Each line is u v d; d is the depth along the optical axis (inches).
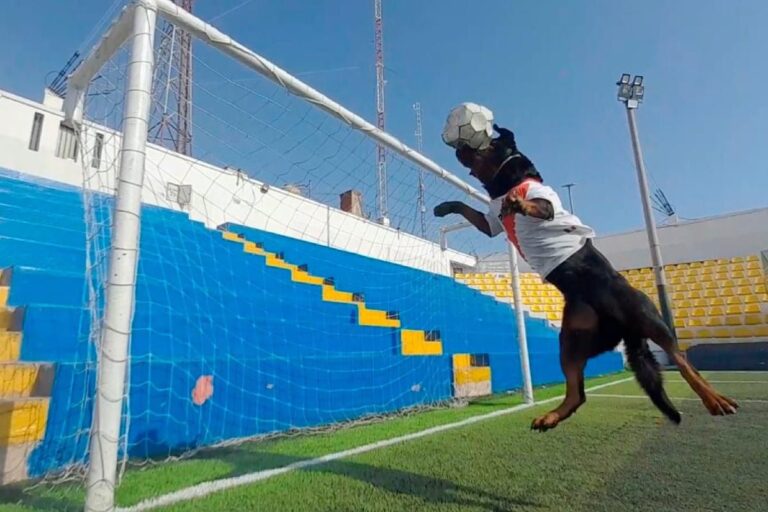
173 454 170.2
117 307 111.7
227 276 301.9
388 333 329.1
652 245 587.5
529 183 91.0
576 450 161.3
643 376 90.4
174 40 234.8
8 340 151.9
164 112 247.8
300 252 481.7
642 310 84.7
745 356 629.9
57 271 202.2
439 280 514.6
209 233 365.1
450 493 117.3
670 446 163.9
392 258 676.7
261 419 211.8
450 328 436.1
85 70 164.7
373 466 146.2
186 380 182.9
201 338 212.2
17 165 332.8
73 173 361.4
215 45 162.1
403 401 307.0
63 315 166.6
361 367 279.6
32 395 147.0
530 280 997.2
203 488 123.7
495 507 106.8
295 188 549.3
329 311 322.0
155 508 108.0
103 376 108.6
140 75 125.7
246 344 229.3
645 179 605.6
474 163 96.3
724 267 927.0
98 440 105.3
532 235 93.1
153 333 191.3
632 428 198.5
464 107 93.5
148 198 400.5
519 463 145.6
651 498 110.8
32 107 347.6
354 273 487.2
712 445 164.4
